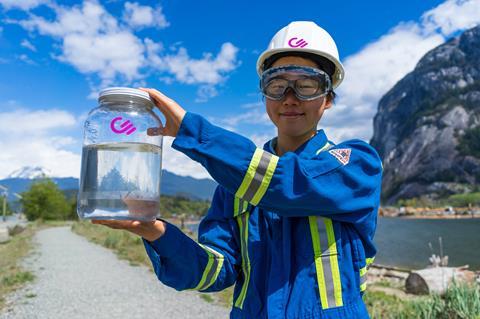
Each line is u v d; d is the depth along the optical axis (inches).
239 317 65.6
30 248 725.3
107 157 54.9
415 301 239.9
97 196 54.2
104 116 55.8
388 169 7180.1
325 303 56.8
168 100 56.9
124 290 343.3
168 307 285.4
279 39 69.2
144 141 56.6
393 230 1931.6
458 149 6240.2
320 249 58.9
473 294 192.4
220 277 69.1
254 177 53.7
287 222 61.1
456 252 992.2
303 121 66.2
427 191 6023.6
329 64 68.9
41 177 2733.8
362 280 61.2
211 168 54.6
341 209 56.8
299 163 54.7
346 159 58.9
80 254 610.9
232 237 72.3
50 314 273.4
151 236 61.6
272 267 61.0
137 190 54.9
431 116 6948.8
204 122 55.1
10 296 323.3
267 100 69.3
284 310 57.8
